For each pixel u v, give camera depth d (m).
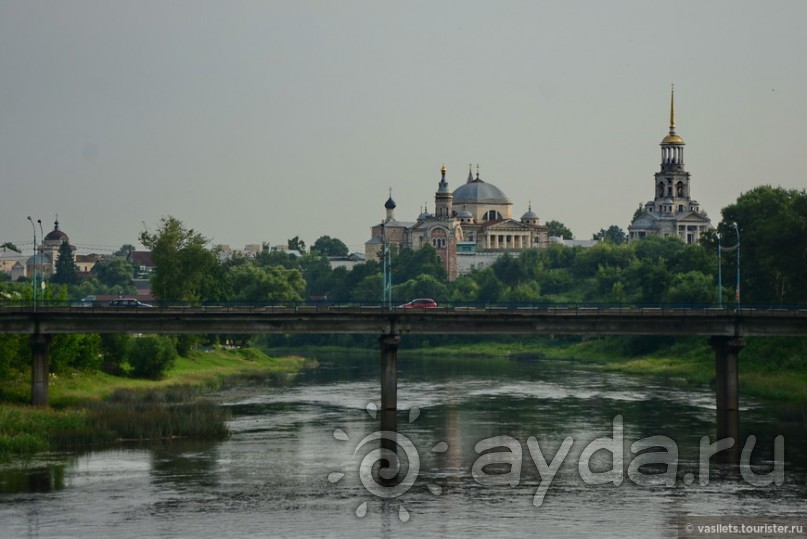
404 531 101.06
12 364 174.75
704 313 166.38
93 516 105.25
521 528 102.12
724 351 167.50
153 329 160.00
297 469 124.44
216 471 123.31
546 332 166.12
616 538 99.25
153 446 137.25
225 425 152.12
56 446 135.38
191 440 142.00
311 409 173.25
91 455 131.25
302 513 106.81
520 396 191.12
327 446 138.12
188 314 158.62
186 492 114.06
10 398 161.62
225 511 107.19
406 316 163.00
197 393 192.25
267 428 152.12
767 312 167.25
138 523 103.19
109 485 116.56
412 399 186.25
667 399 186.38
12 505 108.88
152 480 118.88
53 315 157.62
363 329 163.00
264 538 99.12
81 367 190.50
